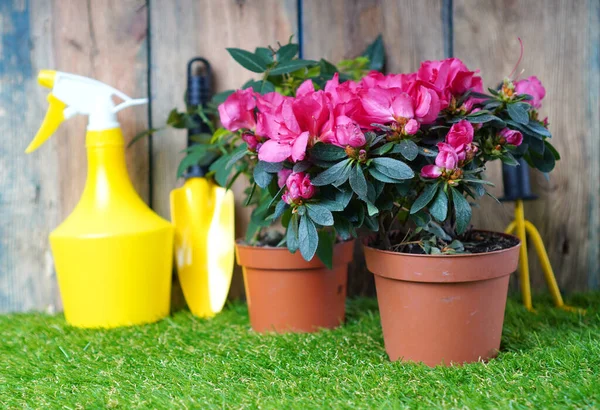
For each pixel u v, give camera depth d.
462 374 0.95
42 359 1.12
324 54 1.45
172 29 1.44
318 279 1.22
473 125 0.99
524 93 1.07
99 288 1.28
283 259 1.20
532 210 1.47
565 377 0.91
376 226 0.98
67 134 1.43
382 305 1.05
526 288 1.33
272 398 0.90
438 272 0.96
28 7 1.40
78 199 1.44
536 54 1.45
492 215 1.46
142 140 1.45
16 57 1.41
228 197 1.43
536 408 0.82
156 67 1.44
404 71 1.46
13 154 1.42
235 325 1.30
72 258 1.28
